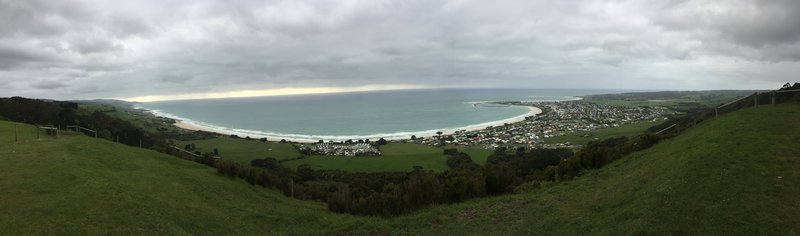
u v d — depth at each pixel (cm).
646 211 1627
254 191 3322
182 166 3584
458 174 3238
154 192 2477
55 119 6794
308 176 6162
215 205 2623
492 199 2662
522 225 2036
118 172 2769
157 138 9475
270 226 2405
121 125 8988
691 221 1445
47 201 1969
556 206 2214
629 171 2470
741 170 1684
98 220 1848
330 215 2684
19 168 2483
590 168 2995
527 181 3291
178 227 2019
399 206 2611
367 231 2288
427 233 2167
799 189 1472
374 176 6062
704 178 1703
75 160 2750
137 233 1814
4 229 1656
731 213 1421
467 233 2080
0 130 4062
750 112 2575
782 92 3022
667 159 2278
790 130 2039
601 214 1830
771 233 1286
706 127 2709
